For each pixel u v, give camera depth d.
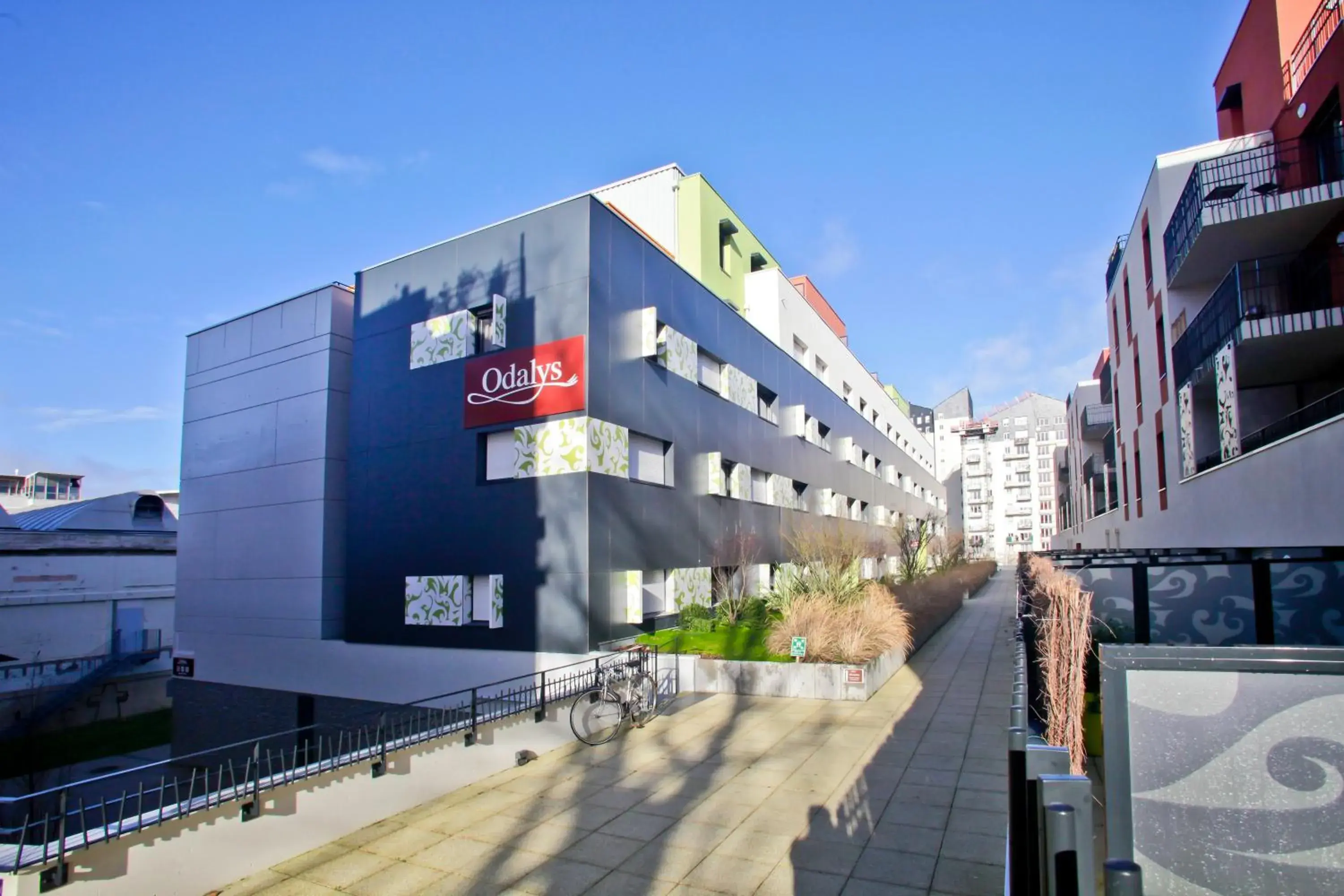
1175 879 2.24
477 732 8.41
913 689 12.45
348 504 16.81
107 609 24.97
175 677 19.30
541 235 14.95
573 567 13.56
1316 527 9.02
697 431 18.02
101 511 30.89
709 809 7.16
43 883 4.74
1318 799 2.16
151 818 5.42
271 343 18.73
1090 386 43.12
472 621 14.83
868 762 8.41
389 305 16.91
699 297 18.75
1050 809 1.90
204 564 19.20
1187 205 15.08
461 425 15.32
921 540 27.84
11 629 22.55
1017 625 6.51
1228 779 2.22
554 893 5.55
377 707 15.53
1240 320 12.50
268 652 17.52
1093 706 7.78
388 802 7.26
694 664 12.80
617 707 10.16
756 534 20.62
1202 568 9.87
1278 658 2.22
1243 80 17.45
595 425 13.99
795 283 32.50
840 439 30.59
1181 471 17.22
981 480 93.00
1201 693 2.27
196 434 20.06
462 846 6.50
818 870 5.73
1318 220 13.34
